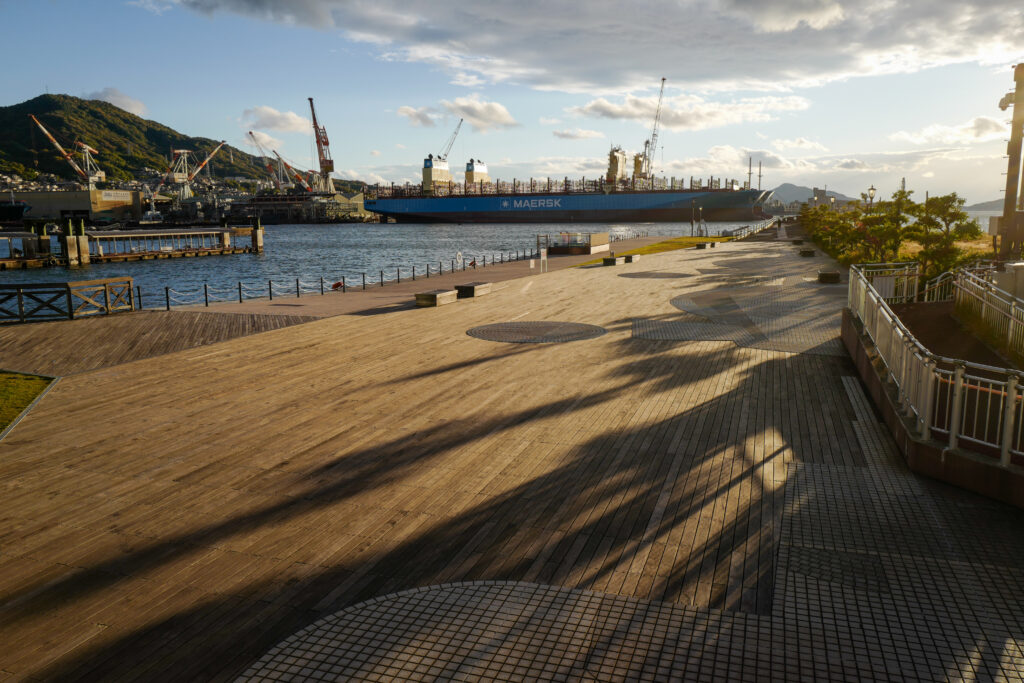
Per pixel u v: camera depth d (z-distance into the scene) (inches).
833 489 240.4
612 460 274.2
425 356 490.9
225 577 185.9
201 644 154.9
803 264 1277.1
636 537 205.5
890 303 650.8
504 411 348.5
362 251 3750.0
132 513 229.3
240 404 368.5
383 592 176.1
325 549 201.5
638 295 828.0
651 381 408.2
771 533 206.5
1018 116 620.4
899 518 215.8
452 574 184.9
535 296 833.5
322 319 666.2
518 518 220.5
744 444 291.4
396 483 253.0
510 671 141.3
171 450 294.4
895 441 289.3
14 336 585.9
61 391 402.3
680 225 6879.9
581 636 153.6
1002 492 225.6
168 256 3294.8
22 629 161.6
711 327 594.2
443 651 149.0
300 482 255.6
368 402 369.4
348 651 150.3
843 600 168.2
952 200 839.7
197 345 542.6
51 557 198.5
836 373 421.4
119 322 653.9
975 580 177.6
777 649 148.0
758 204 7180.1
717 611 163.3
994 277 522.6
